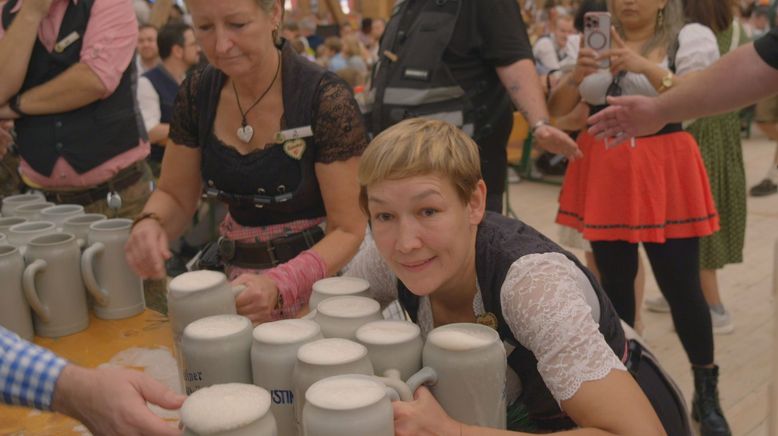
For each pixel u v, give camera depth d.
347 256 1.47
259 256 1.58
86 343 1.45
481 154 2.25
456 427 0.86
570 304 0.97
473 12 2.15
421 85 2.18
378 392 0.81
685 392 2.66
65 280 1.47
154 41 4.39
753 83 1.51
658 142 2.20
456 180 0.99
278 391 0.94
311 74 1.50
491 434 0.87
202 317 1.11
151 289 1.87
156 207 1.63
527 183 6.14
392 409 0.81
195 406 0.81
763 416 2.49
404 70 2.21
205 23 1.37
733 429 2.43
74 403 0.88
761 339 3.10
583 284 1.08
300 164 1.51
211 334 0.98
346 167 1.49
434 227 0.99
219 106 1.56
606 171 2.25
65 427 1.15
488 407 0.91
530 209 5.32
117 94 2.27
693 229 2.21
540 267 1.01
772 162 6.41
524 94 2.20
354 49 8.70
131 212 2.40
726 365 2.88
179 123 1.63
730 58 1.55
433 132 1.00
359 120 1.51
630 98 1.73
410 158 0.96
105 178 2.30
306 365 0.88
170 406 0.88
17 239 1.58
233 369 0.98
